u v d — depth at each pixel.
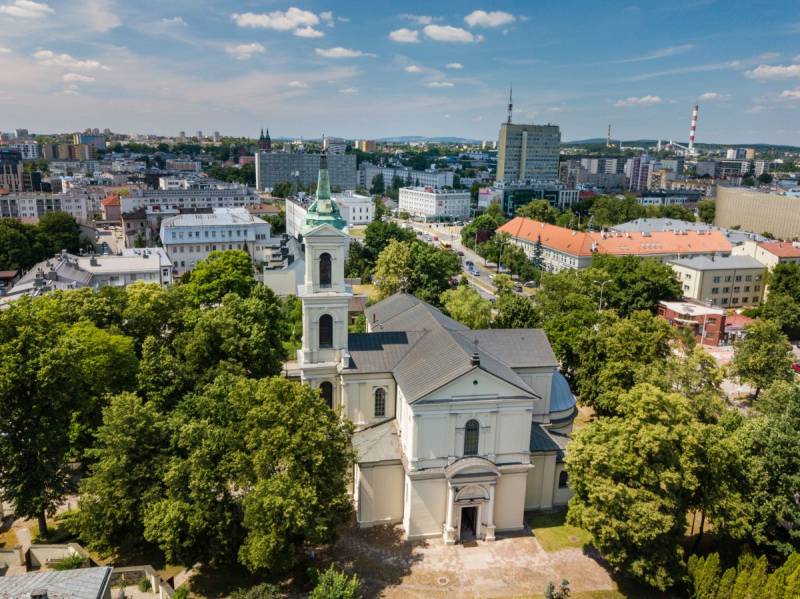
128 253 169.12
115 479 55.66
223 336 79.75
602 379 87.44
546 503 69.69
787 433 59.78
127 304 91.94
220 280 132.00
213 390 63.00
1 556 58.06
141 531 56.78
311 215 70.25
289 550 53.44
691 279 161.88
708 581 52.94
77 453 66.38
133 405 59.28
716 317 135.00
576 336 94.38
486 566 59.78
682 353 109.88
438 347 69.00
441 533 64.31
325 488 55.00
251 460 54.84
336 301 71.56
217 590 55.38
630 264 150.62
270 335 97.94
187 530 53.34
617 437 57.28
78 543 61.50
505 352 75.50
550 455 68.44
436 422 61.78
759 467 58.78
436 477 62.62
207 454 55.09
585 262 186.88
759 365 98.81
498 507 64.94
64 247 192.12
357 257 193.38
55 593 42.56
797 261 168.88
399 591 55.84
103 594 43.69
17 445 59.97
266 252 191.38
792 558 51.34
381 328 85.44
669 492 55.53
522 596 55.91
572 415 79.50
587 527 55.66
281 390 57.00
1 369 58.44
